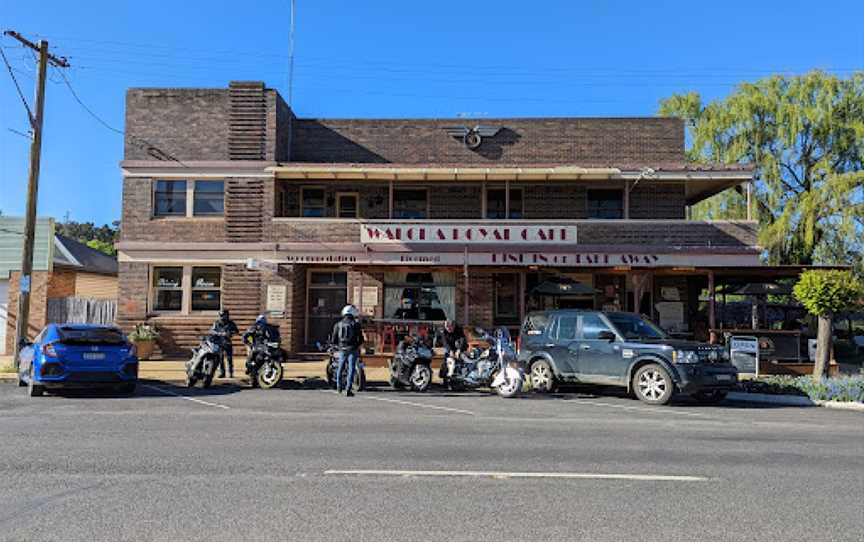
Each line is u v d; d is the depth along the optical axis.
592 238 20.89
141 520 5.10
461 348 15.42
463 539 4.71
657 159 22.80
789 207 26.69
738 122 28.86
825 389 13.20
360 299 20.41
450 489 6.04
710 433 9.32
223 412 11.04
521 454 7.64
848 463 7.33
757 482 6.41
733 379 12.81
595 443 8.41
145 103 21.69
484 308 21.56
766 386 13.95
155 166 21.31
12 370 16.95
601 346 13.64
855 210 25.34
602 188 22.44
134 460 7.20
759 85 29.00
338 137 23.20
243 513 5.28
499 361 14.11
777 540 4.75
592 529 4.95
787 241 27.16
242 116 21.44
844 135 27.20
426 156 23.06
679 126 22.86
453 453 7.67
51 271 24.08
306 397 13.41
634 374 13.15
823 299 14.85
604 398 13.77
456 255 20.81
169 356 20.92
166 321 21.02
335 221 21.09
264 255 21.00
